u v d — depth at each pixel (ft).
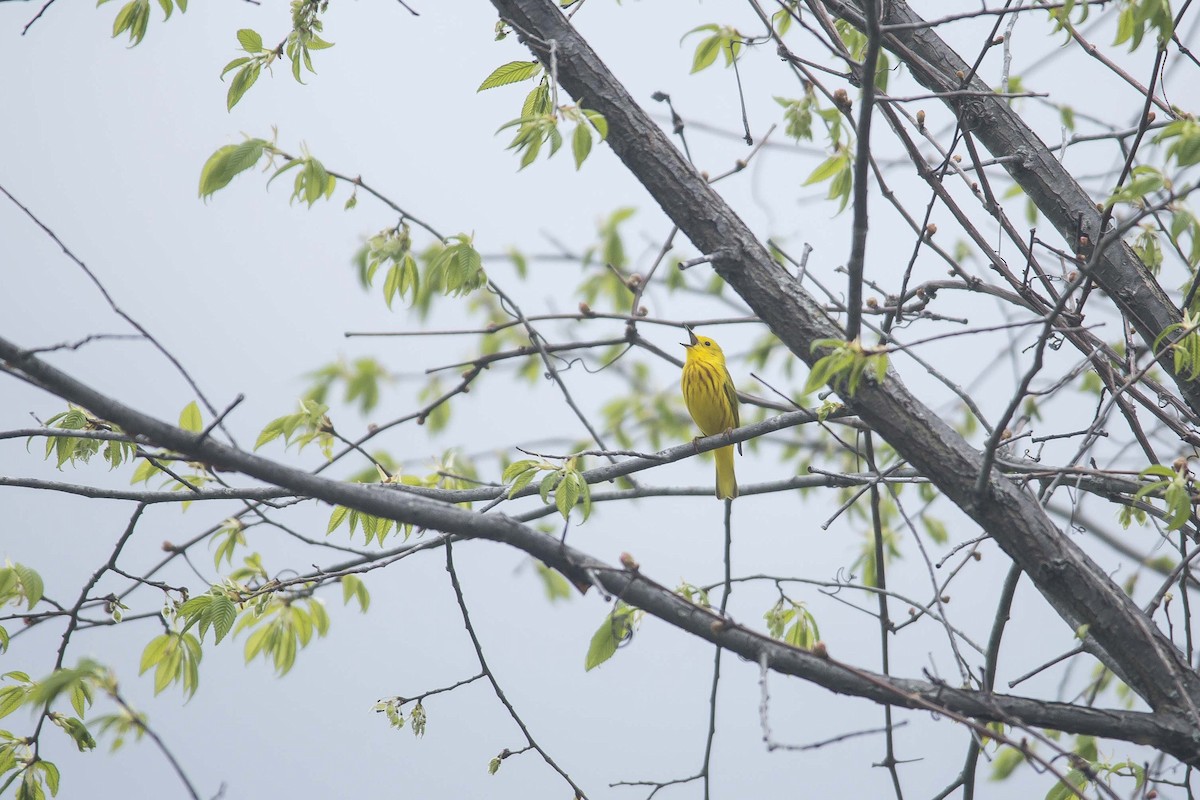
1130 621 27.07
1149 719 26.30
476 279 30.76
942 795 31.73
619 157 29.91
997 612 30.25
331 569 32.01
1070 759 24.06
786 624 34.73
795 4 33.68
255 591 31.53
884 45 32.14
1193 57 30.32
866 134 24.85
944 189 31.07
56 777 28.45
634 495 35.63
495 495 32.94
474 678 30.99
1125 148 35.58
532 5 29.71
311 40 30.30
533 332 31.55
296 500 31.76
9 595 28.37
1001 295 33.04
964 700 25.89
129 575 29.89
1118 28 26.21
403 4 30.14
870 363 23.61
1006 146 34.99
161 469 30.40
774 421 34.42
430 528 25.77
